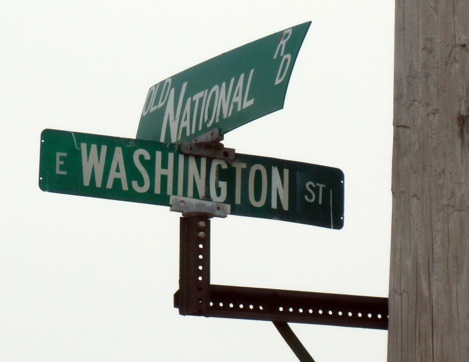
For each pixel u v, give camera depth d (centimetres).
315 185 645
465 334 545
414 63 587
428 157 572
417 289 562
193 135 644
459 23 583
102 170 602
